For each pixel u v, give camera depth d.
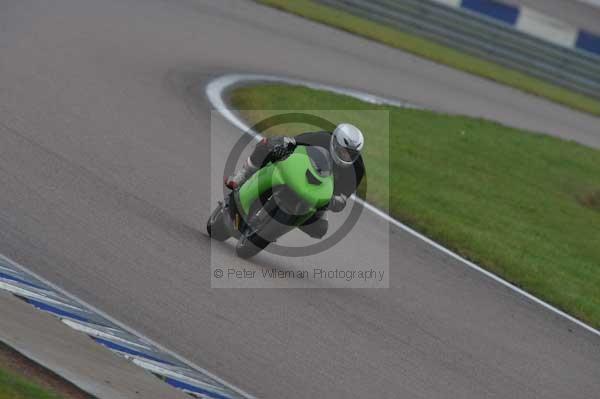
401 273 34.19
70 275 24.42
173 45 58.78
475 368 27.92
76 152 34.38
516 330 32.59
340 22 83.88
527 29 97.62
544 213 52.84
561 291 39.03
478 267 38.62
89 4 62.03
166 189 33.84
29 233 26.14
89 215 28.84
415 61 81.00
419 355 27.36
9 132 34.06
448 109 68.56
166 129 41.56
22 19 53.00
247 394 21.34
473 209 47.84
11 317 19.92
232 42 64.81
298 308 27.39
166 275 26.41
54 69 45.12
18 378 17.56
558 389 28.58
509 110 76.50
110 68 48.81
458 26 91.31
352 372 24.67
